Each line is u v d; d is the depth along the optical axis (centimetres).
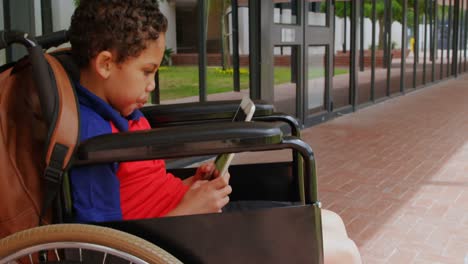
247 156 500
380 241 320
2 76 144
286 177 196
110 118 145
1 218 132
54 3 365
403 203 390
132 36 137
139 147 125
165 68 456
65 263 127
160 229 132
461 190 421
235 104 195
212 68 527
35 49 130
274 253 133
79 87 143
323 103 781
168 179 170
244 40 576
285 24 635
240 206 187
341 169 491
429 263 289
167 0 452
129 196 151
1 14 332
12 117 135
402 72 1161
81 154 126
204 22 509
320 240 134
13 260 126
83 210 132
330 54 766
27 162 133
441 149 578
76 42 142
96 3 138
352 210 376
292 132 192
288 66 669
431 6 1346
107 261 127
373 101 991
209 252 133
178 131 128
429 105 977
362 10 997
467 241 319
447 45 1558
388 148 585
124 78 142
